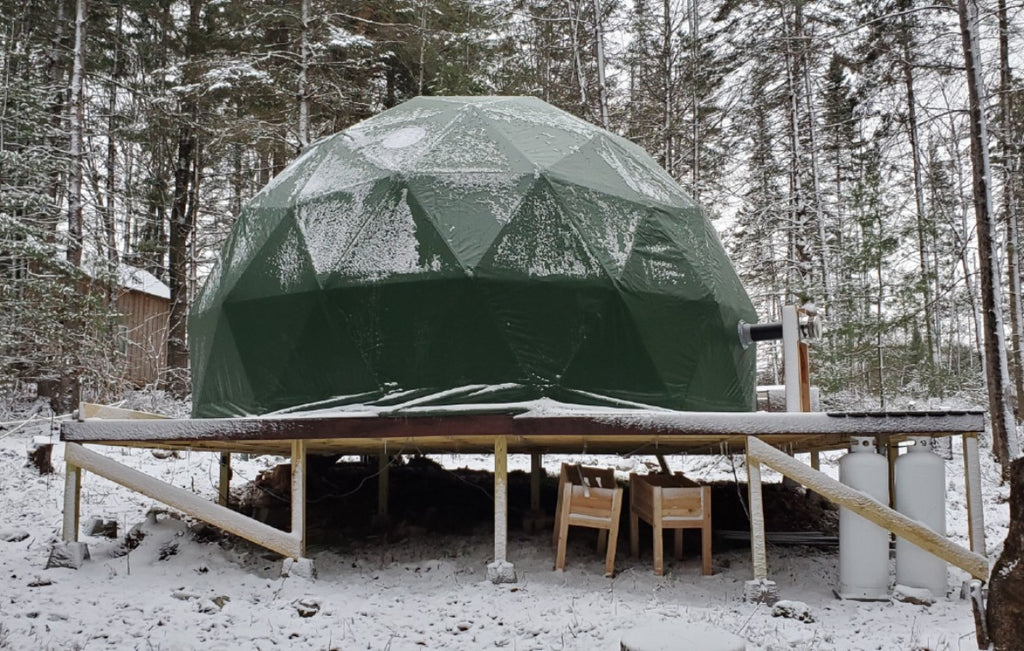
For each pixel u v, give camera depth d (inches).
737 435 305.1
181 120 862.5
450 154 382.3
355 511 443.2
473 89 926.4
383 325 349.4
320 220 379.2
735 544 399.5
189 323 441.7
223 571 326.3
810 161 935.7
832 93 899.4
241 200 1137.4
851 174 1016.9
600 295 353.1
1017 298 791.1
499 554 309.6
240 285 385.4
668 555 370.6
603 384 352.2
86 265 743.1
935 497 298.5
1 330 659.4
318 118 920.9
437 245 351.9
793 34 800.9
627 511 444.5
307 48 791.1
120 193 815.7
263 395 372.8
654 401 364.2
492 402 337.4
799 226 832.9
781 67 861.2
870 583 292.5
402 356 346.9
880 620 265.9
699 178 964.6
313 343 361.1
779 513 456.4
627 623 252.2
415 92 997.8
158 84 922.1
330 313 357.4
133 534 366.0
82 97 804.6
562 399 342.3
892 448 394.9
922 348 730.8
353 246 362.6
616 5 907.4
